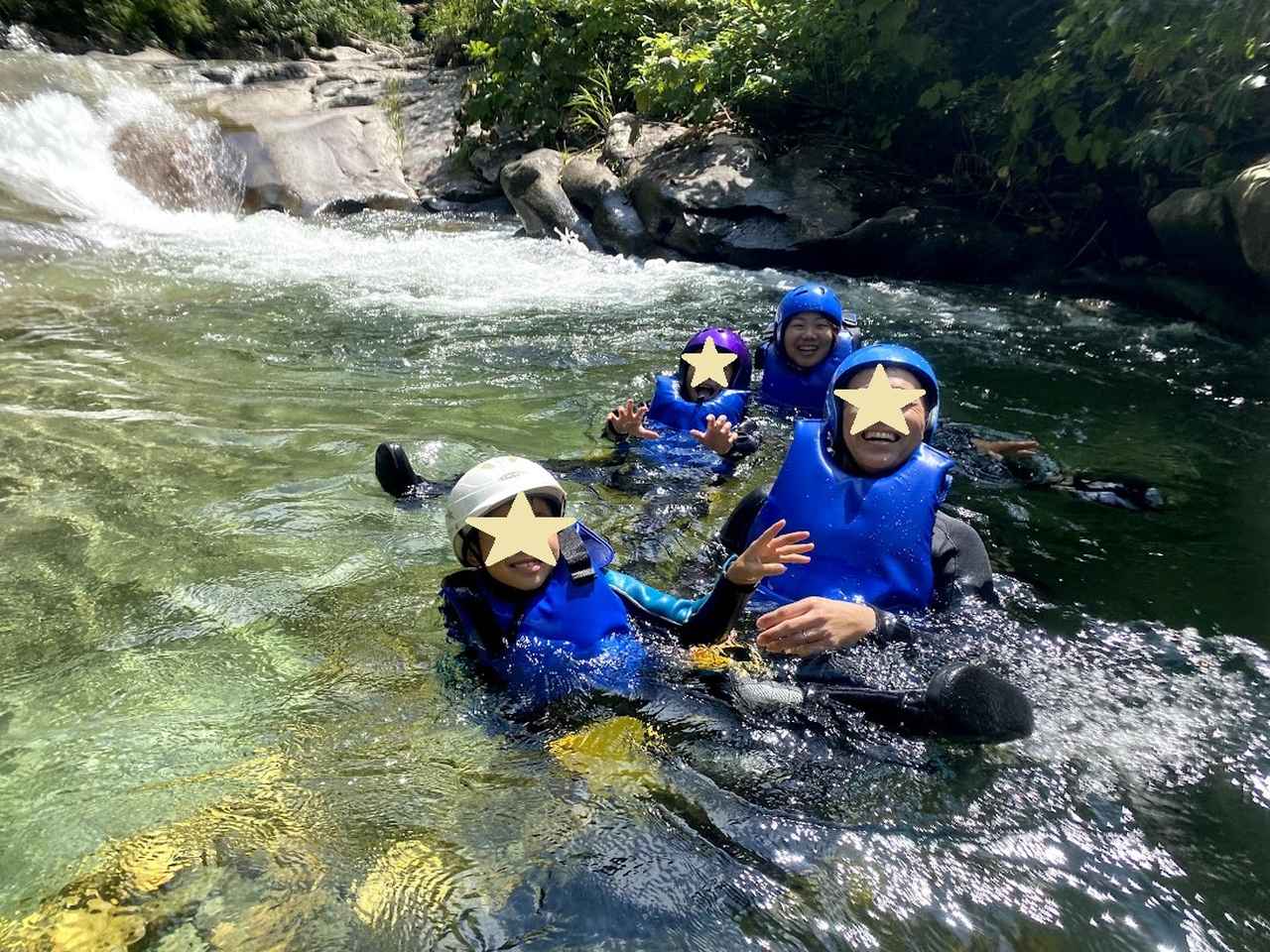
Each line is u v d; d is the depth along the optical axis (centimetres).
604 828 211
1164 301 734
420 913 186
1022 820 215
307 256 898
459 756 236
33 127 1058
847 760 235
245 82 1457
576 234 997
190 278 790
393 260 898
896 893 195
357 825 210
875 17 923
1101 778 228
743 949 181
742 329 695
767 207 901
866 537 298
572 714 253
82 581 324
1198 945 184
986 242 843
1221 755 237
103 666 275
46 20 1521
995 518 381
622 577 312
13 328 630
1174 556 350
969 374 588
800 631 260
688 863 202
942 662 273
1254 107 676
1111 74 781
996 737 236
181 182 1111
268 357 599
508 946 180
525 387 561
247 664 277
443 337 655
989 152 894
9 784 224
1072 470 435
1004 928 188
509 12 1216
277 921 183
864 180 919
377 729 247
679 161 970
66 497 390
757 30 1015
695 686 267
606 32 1199
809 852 206
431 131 1367
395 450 397
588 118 1183
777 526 275
